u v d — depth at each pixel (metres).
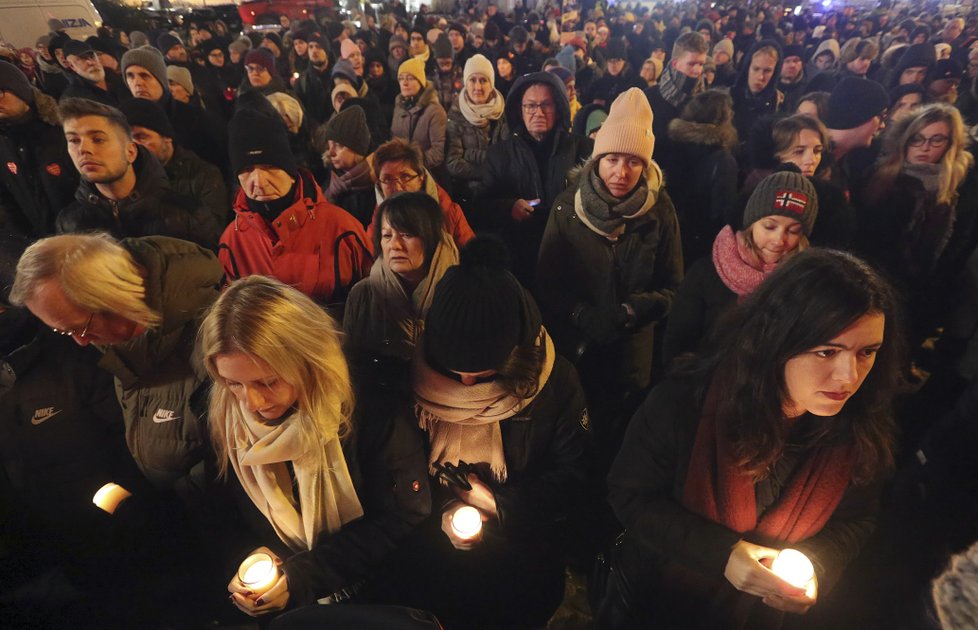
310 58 6.33
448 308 1.27
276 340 1.12
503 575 1.62
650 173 2.38
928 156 2.62
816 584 1.22
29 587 1.63
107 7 11.89
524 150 3.30
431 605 1.63
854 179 3.11
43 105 3.12
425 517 1.50
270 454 1.26
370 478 1.43
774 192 1.86
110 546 1.59
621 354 2.55
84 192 2.47
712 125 3.22
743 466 1.18
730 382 1.16
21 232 3.33
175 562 1.67
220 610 1.65
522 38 7.60
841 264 0.99
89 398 1.57
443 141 4.44
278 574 1.33
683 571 1.38
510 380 1.36
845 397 1.01
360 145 3.11
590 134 4.37
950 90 4.73
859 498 1.29
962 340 2.41
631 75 6.02
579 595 2.09
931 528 1.22
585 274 2.46
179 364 1.50
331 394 1.25
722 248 2.08
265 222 2.41
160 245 1.47
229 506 1.56
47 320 1.30
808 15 12.05
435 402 1.42
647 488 1.37
